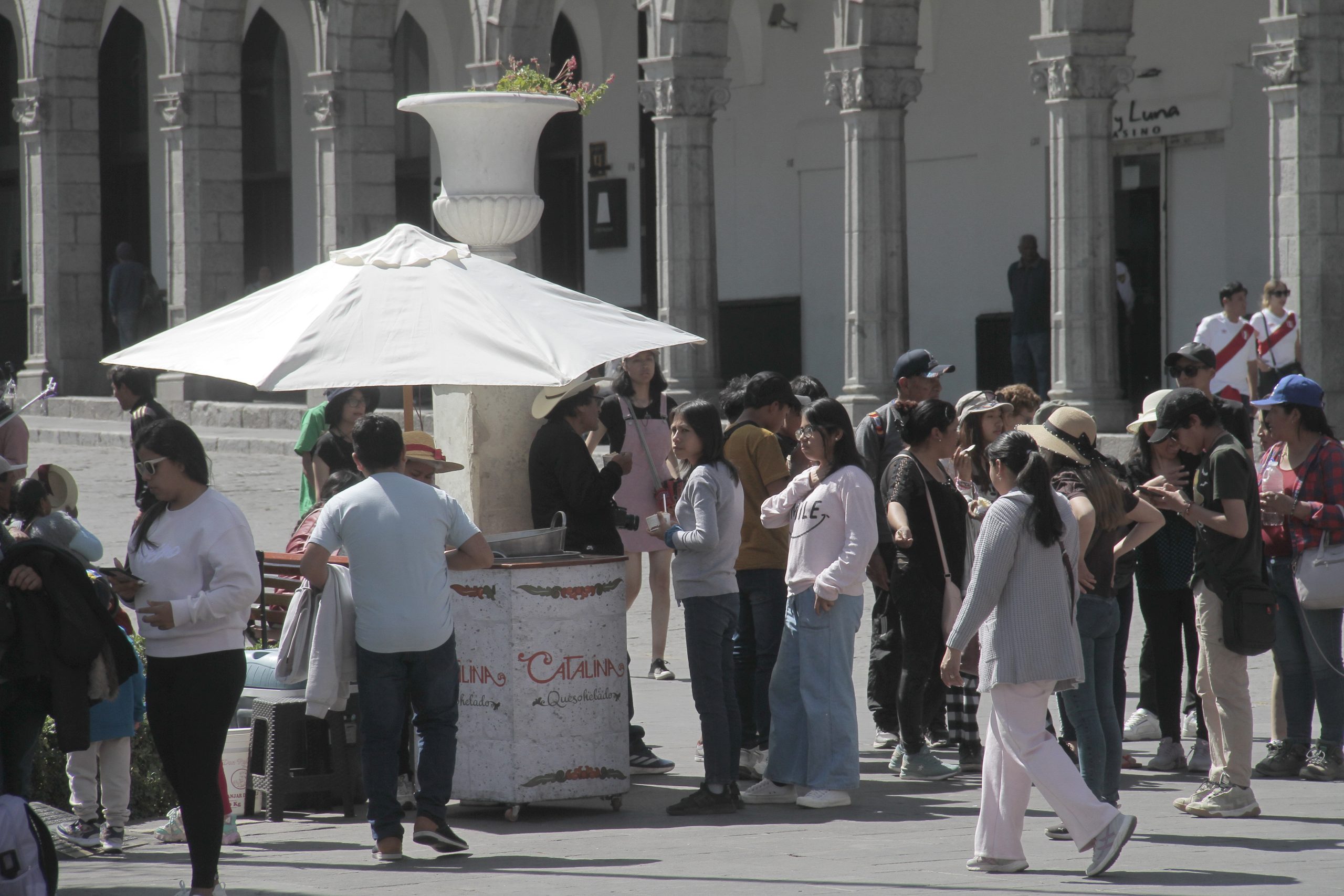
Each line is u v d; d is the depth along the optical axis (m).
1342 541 33.66
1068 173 74.31
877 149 81.75
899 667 37.78
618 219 116.19
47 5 122.19
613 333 31.58
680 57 88.00
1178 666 35.72
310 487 47.09
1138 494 31.62
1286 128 66.12
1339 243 65.94
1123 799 32.94
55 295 123.94
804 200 107.31
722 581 32.03
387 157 103.88
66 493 33.00
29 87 123.38
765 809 32.59
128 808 30.23
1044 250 94.69
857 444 39.25
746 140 110.44
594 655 32.12
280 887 26.36
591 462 35.72
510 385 29.89
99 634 25.14
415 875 27.19
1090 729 29.08
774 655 34.81
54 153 123.38
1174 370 37.62
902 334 82.88
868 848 28.88
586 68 116.81
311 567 28.33
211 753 25.23
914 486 34.38
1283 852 28.00
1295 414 33.88
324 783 32.38
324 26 102.69
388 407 104.94
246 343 30.53
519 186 37.38
